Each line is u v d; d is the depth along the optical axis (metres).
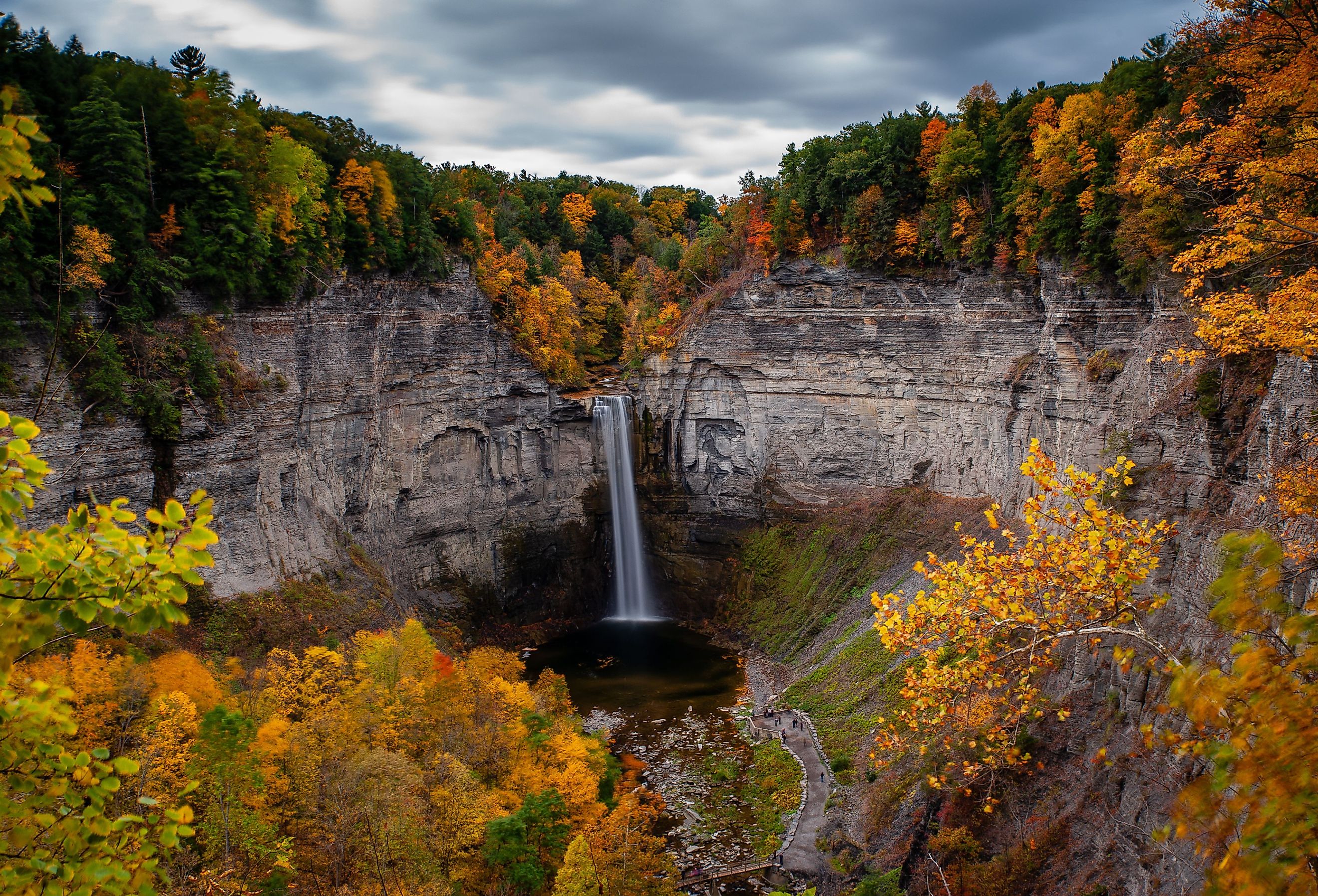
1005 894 38.41
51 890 10.43
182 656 45.50
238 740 34.34
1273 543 10.22
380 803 35.84
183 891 26.20
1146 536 18.53
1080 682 43.31
